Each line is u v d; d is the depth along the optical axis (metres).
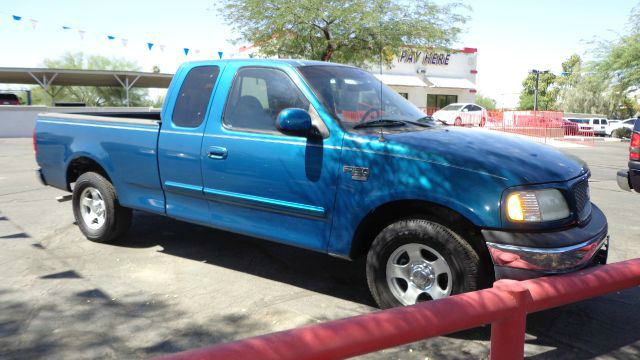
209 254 5.30
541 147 4.03
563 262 3.25
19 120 24.80
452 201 3.38
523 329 2.12
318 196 3.93
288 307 4.02
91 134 5.44
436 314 1.90
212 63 4.76
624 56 31.92
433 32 20.20
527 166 3.47
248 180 4.29
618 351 3.37
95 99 44.62
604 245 3.78
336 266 4.98
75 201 5.71
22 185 9.58
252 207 4.32
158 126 4.89
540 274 3.23
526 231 3.27
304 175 3.99
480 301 2.01
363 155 3.73
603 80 33.91
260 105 4.37
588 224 3.64
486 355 3.28
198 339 3.48
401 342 1.84
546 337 3.56
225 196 4.44
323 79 4.33
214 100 4.61
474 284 3.39
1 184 9.70
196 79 4.82
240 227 4.45
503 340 2.11
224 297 4.20
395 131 4.03
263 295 4.26
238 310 3.96
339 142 3.86
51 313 3.85
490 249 3.29
